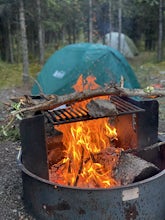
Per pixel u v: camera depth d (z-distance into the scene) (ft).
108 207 8.19
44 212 8.84
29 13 32.35
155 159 10.50
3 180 11.43
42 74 21.63
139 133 10.09
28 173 8.86
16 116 8.62
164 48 45.16
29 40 41.09
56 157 11.18
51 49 49.62
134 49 51.31
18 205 9.89
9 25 35.96
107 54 19.47
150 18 47.52
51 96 9.00
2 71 32.76
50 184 8.42
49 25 38.17
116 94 9.80
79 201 8.22
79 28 51.72
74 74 19.04
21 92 25.48
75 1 39.78
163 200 9.13
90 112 9.07
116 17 51.96
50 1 33.96
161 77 30.53
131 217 8.43
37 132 8.74
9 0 29.30
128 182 8.94
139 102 9.96
